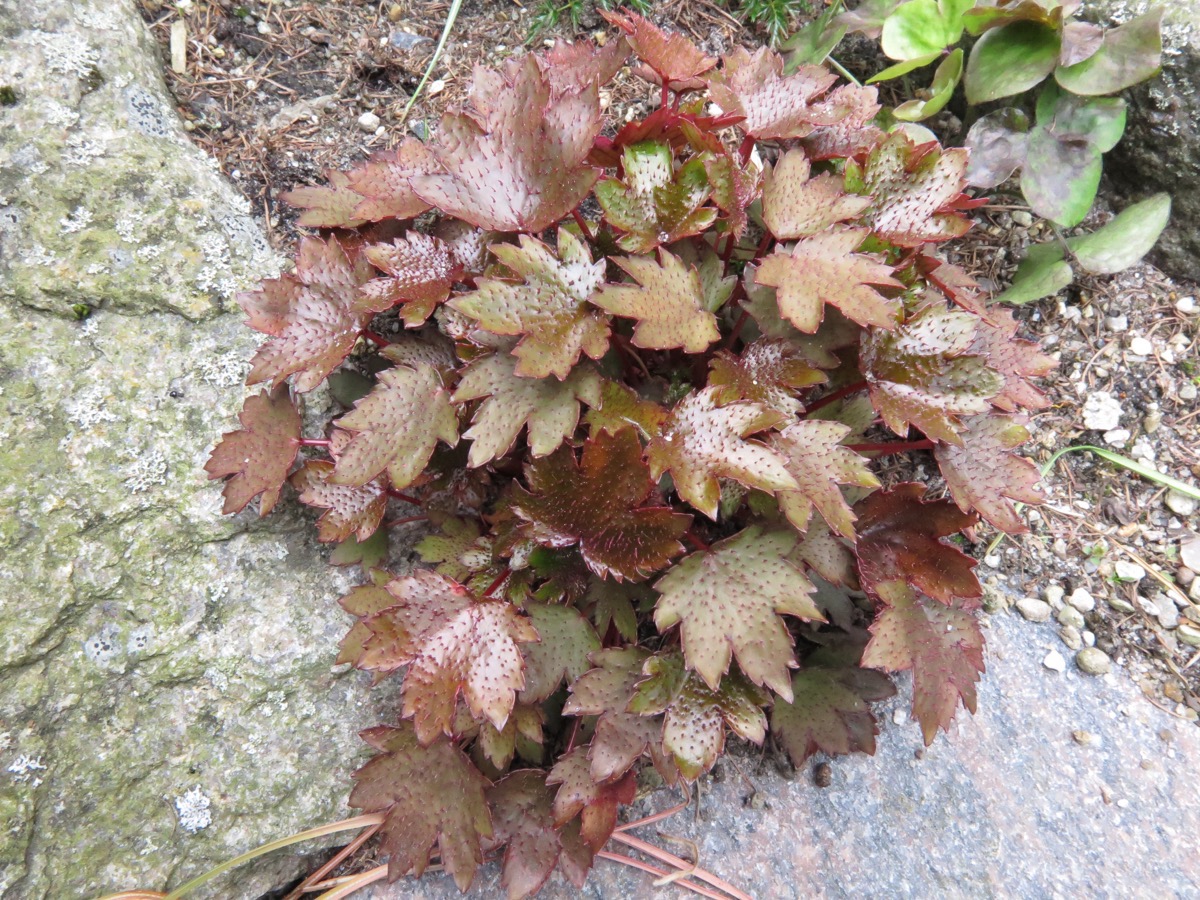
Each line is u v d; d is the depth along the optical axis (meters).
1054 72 0.39
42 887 0.31
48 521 0.32
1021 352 0.34
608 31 0.44
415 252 0.32
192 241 0.36
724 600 0.29
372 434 0.30
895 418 0.31
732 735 0.37
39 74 0.35
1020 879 0.34
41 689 0.32
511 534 0.34
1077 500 0.40
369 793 0.32
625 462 0.30
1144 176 0.42
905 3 0.41
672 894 0.34
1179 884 0.34
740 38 0.45
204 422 0.35
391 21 0.44
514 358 0.30
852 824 0.35
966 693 0.31
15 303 0.33
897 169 0.32
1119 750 0.36
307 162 0.41
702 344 0.30
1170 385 0.41
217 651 0.34
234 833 0.34
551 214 0.30
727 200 0.31
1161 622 0.38
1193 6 0.39
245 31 0.42
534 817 0.33
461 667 0.29
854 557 0.33
